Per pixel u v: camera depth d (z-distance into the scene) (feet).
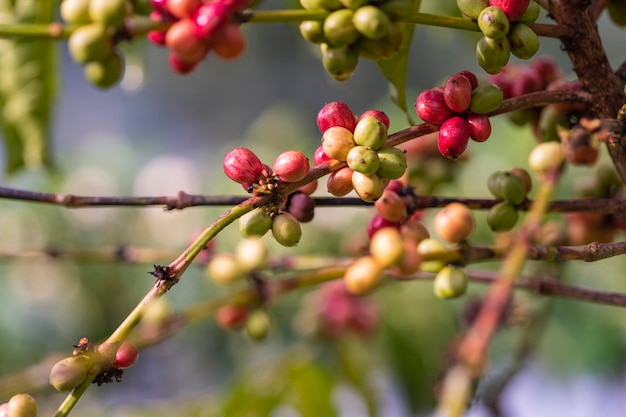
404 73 2.42
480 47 2.16
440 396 2.60
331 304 3.67
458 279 2.27
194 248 2.08
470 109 2.18
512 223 2.31
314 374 3.44
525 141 3.65
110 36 2.08
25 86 2.78
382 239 2.19
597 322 3.94
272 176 2.12
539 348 4.02
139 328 2.76
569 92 2.25
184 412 3.36
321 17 2.14
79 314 4.82
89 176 5.14
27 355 4.67
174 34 2.07
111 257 2.82
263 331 2.81
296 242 2.14
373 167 2.11
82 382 2.06
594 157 2.33
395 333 3.98
